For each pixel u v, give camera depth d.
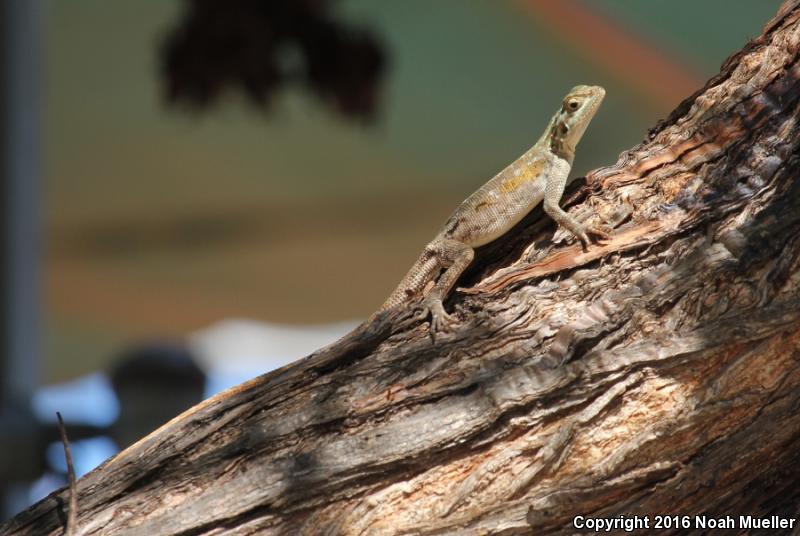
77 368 19.45
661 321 5.50
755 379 5.31
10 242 14.77
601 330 5.51
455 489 5.32
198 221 17.30
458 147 17.14
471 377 5.55
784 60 6.20
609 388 5.36
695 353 5.34
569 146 7.81
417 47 15.67
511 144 17.14
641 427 5.31
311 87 12.81
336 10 13.27
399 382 5.61
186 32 12.09
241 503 5.33
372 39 12.58
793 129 5.88
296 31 12.13
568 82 16.42
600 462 5.30
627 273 5.83
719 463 5.34
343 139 16.16
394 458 5.32
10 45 14.67
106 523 5.46
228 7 11.88
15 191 14.84
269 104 12.82
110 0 14.30
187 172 16.59
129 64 15.13
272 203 17.09
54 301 17.89
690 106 6.57
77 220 16.92
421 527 5.27
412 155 17.06
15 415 11.98
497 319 5.82
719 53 16.03
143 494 5.54
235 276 17.95
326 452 5.43
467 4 15.05
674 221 5.94
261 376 6.00
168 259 17.36
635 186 6.30
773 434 5.32
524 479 5.29
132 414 10.86
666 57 15.91
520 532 5.28
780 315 5.32
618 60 15.80
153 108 15.44
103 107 15.59
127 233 17.12
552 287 5.94
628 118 16.97
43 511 5.68
